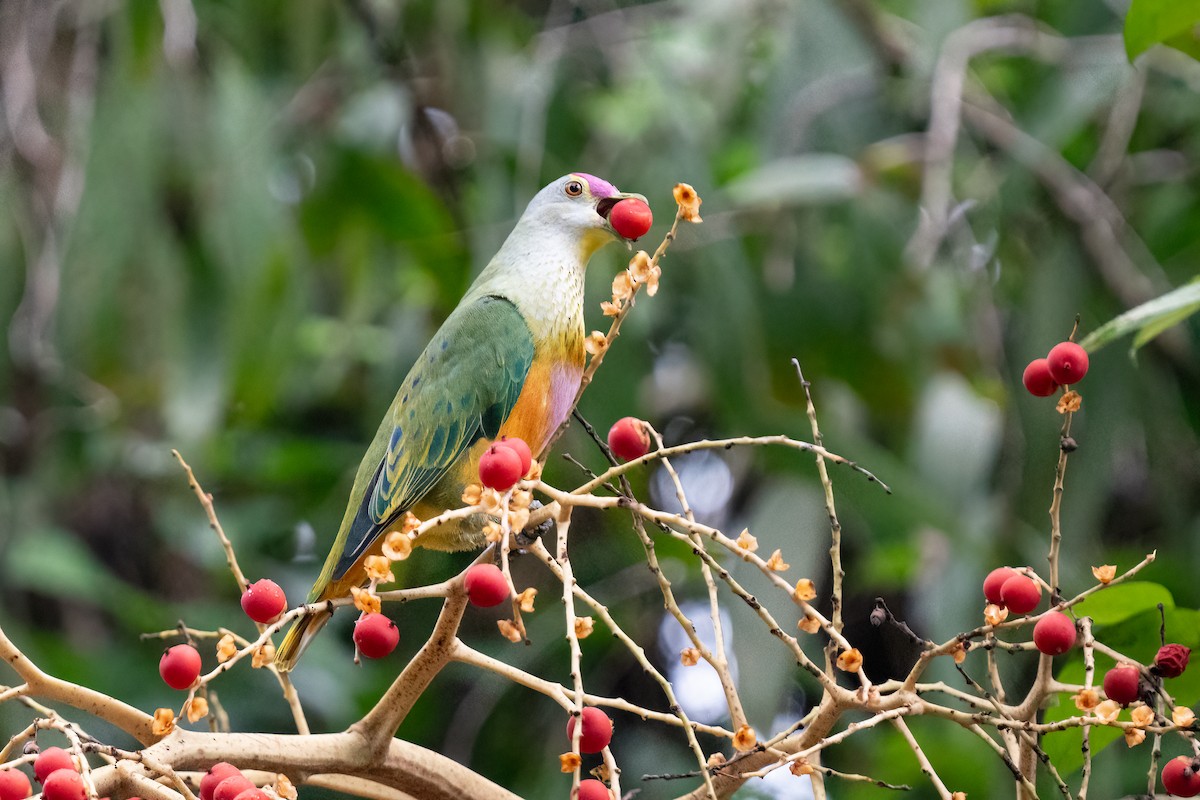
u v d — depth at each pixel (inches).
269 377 453.4
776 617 362.6
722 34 485.7
